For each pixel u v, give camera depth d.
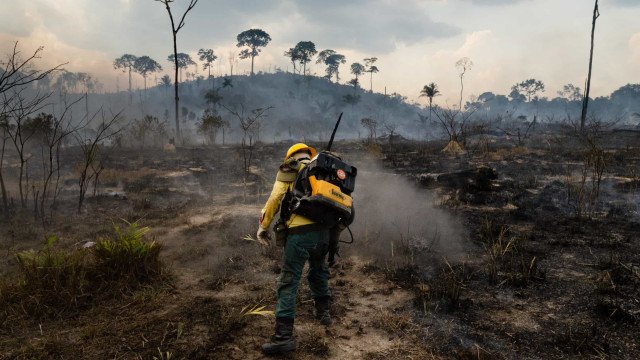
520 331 2.94
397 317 3.17
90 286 3.58
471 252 4.54
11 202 7.42
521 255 4.35
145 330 2.99
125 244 3.90
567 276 3.82
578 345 2.71
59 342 2.81
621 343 2.76
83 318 3.19
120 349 2.75
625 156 12.59
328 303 3.14
